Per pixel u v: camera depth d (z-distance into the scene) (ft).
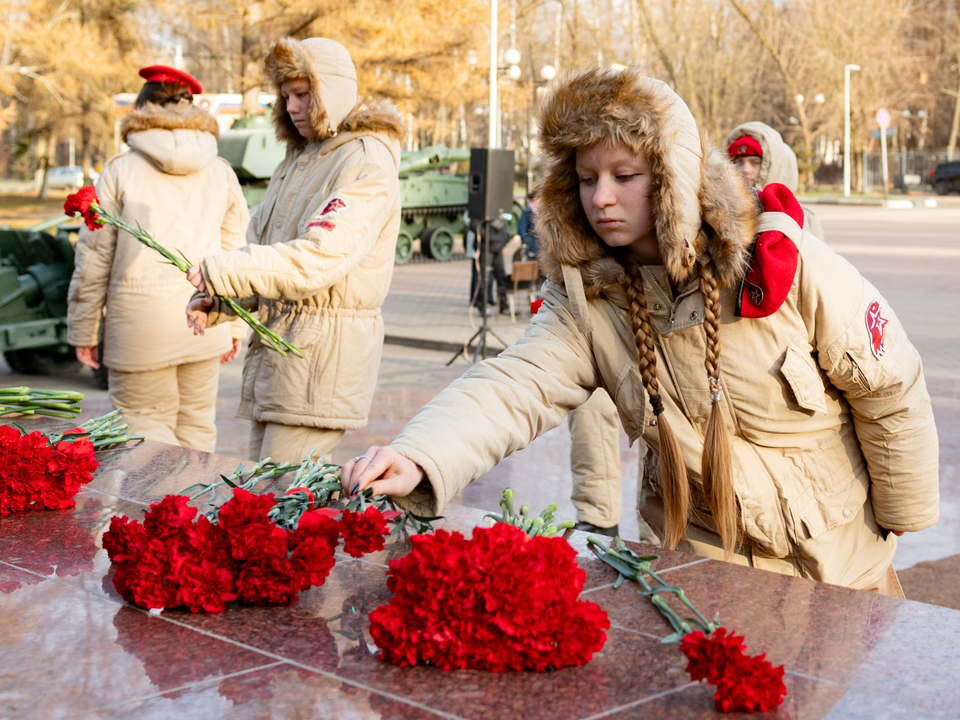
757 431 7.78
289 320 13.60
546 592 5.30
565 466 22.85
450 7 84.99
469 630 5.29
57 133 142.10
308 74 13.12
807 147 188.24
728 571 6.68
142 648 5.64
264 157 68.28
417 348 39.93
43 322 32.96
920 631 5.78
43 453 8.01
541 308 8.32
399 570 5.55
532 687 5.18
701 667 4.96
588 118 7.08
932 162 196.34
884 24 180.45
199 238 17.53
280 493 8.22
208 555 6.14
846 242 79.41
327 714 4.91
